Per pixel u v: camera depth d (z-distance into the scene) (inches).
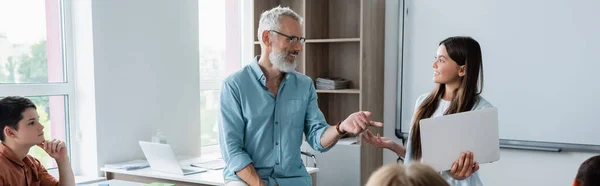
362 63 157.6
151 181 133.0
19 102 94.0
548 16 147.2
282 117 96.1
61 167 104.0
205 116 182.5
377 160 173.2
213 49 184.1
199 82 169.5
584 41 143.0
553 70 147.6
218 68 186.5
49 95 135.8
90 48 137.9
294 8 180.2
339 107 182.4
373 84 165.8
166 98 157.8
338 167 163.6
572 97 145.7
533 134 151.9
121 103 144.8
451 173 86.2
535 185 154.3
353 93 178.4
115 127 143.6
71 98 141.1
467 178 90.3
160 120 156.2
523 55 151.2
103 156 141.1
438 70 91.6
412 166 33.7
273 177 96.3
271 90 96.5
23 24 131.8
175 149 161.2
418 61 165.6
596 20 141.2
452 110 90.0
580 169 47.8
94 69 137.9
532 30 149.6
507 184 158.6
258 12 175.0
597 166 46.3
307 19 168.4
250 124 94.2
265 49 94.8
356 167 160.4
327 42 179.6
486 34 155.6
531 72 150.6
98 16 138.3
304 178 99.8
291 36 91.5
